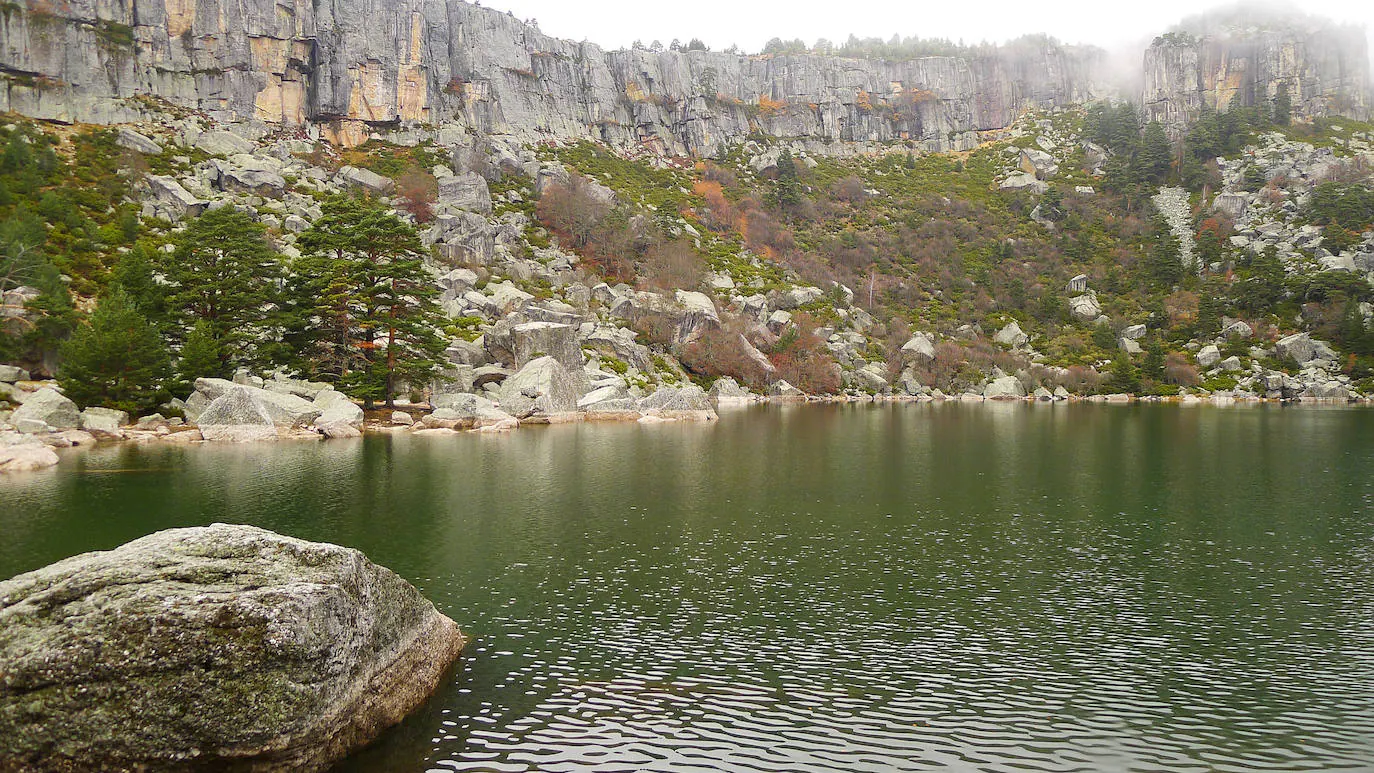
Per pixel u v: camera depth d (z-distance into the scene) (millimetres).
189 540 14914
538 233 148375
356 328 79188
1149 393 139875
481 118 190125
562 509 37562
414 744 15359
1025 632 21984
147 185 110125
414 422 72562
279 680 13250
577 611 23359
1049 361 151125
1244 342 149875
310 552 14984
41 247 77938
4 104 125000
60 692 12336
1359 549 30844
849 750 15547
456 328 95875
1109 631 22078
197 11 149250
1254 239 183375
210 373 67562
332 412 67000
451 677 18625
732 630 21984
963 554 30031
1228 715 17172
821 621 22734
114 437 57438
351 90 166750
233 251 72625
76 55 134375
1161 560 29219
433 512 36281
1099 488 44312
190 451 53812
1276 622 22812
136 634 12758
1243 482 46219
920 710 17266
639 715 16844
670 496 41156
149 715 12570
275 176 125438
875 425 84938
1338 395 129875
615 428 78812
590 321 116500
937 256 191500
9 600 13078
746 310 145375
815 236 194250
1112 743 15945
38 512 33969
